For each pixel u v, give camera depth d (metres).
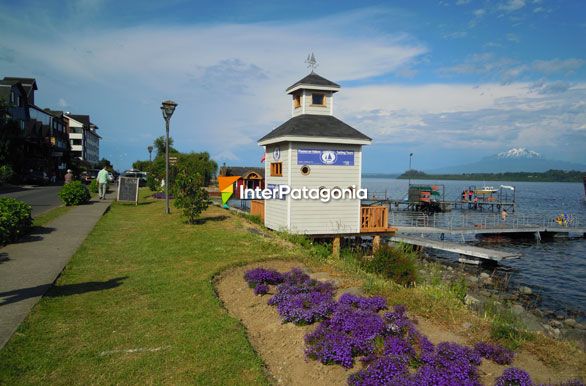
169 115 19.44
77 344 5.96
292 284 8.58
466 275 19.62
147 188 44.34
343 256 15.54
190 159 45.06
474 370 5.25
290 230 17.30
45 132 62.62
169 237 13.74
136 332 6.41
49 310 7.12
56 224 15.88
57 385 4.95
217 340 6.18
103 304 7.55
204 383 5.11
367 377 4.99
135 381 5.11
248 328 6.89
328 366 5.57
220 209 23.44
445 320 6.93
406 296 7.93
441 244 23.20
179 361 5.59
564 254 27.22
